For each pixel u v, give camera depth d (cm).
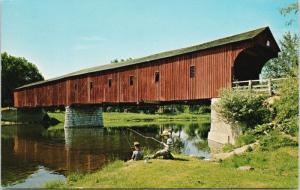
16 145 2328
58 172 1400
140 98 2516
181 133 2989
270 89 1592
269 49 2027
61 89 3694
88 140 2514
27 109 4803
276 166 1011
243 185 840
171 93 2252
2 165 1579
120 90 2736
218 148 1727
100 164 1538
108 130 3384
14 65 6100
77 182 1001
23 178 1304
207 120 5169
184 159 1178
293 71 1269
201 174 952
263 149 1202
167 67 2291
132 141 2402
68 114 3597
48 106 3975
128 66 2641
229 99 1600
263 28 1914
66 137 2752
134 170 1024
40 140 2581
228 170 999
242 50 1856
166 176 936
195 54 2103
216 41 2097
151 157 1198
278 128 1341
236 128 1647
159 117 5738
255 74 2336
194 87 2098
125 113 6500
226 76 1920
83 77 3278
